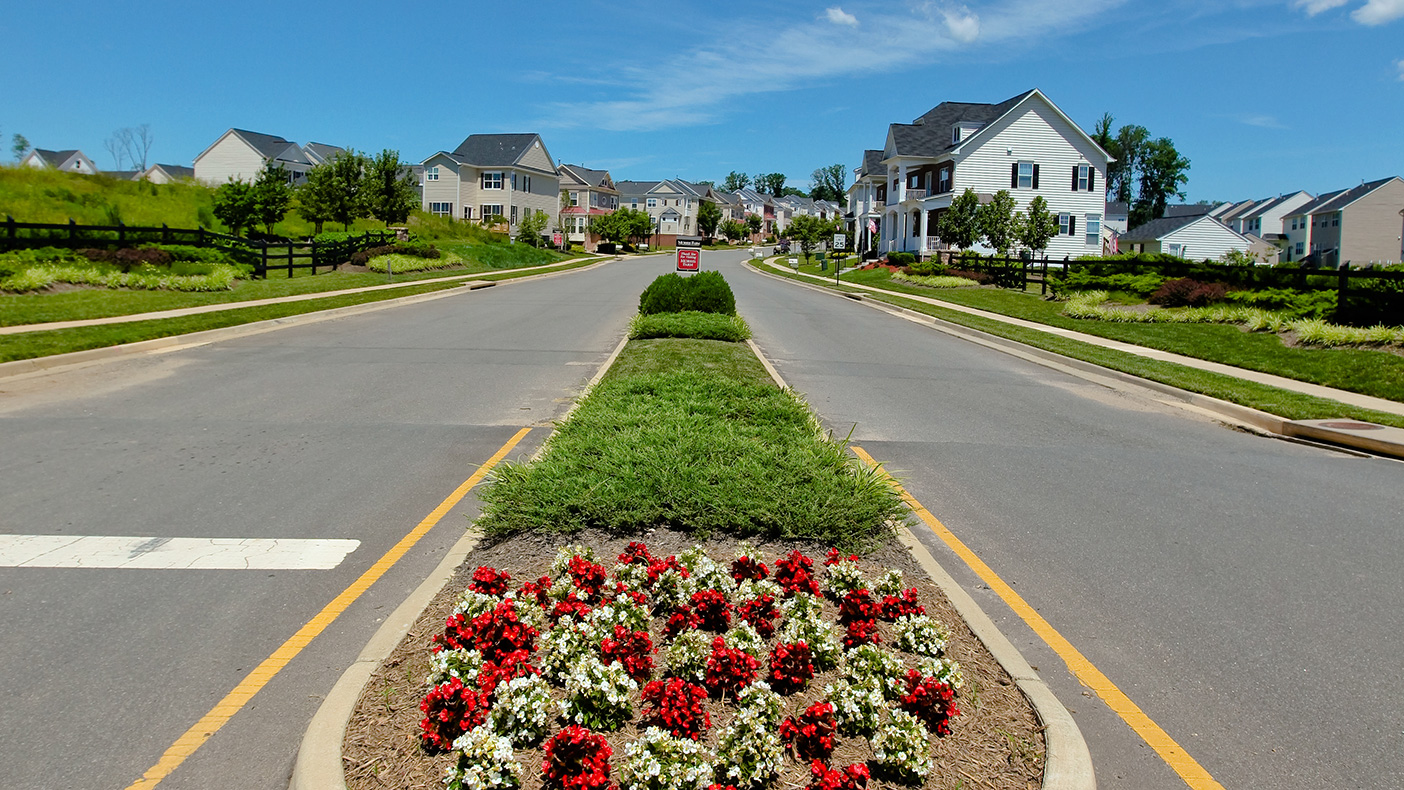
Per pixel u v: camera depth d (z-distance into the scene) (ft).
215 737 11.57
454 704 10.66
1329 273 67.46
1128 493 24.16
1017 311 79.36
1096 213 149.89
